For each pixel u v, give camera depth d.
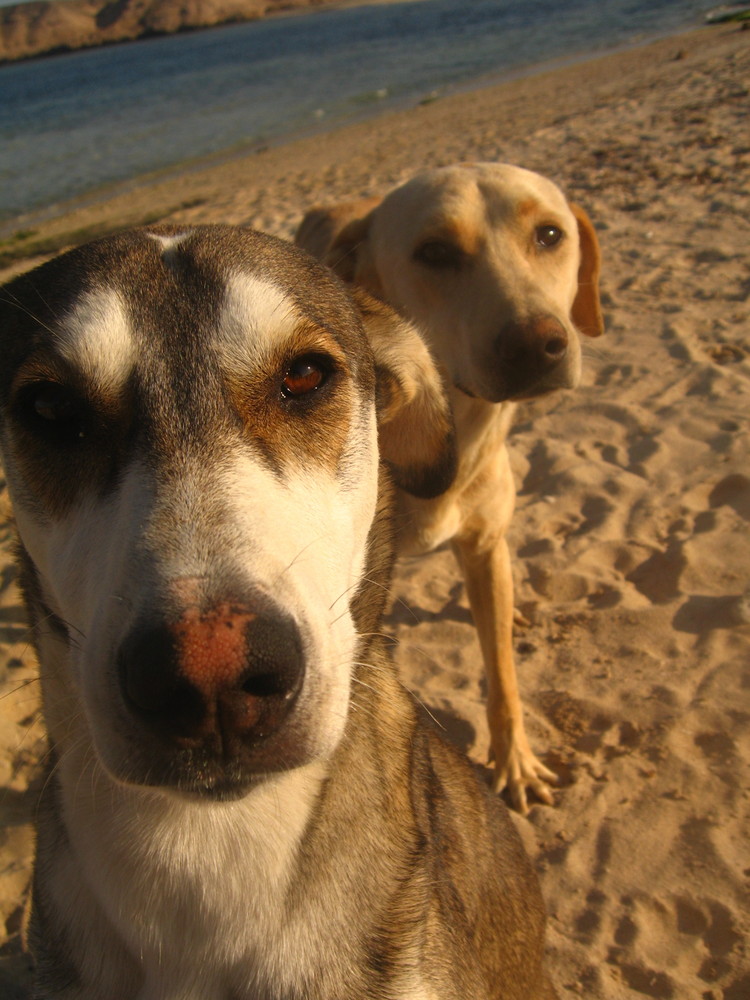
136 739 0.22
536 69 4.23
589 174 1.58
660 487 0.73
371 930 0.29
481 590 0.55
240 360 0.28
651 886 0.45
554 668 0.59
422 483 0.45
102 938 0.30
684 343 0.93
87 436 0.27
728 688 0.54
